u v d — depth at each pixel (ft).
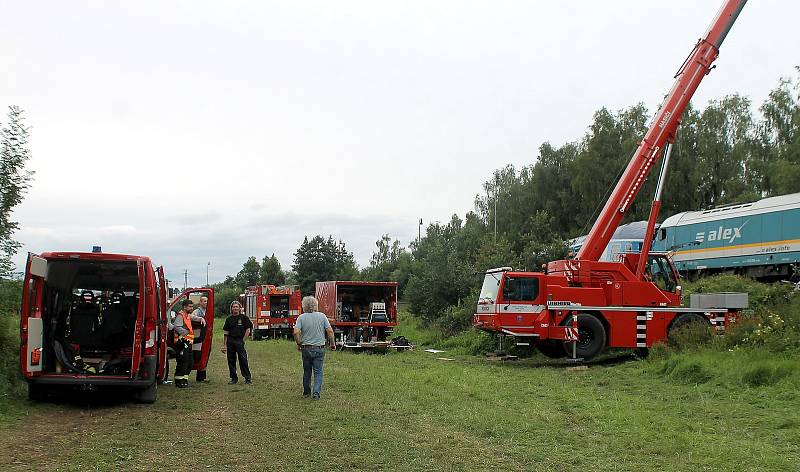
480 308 67.21
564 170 194.90
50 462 23.62
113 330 39.01
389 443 26.94
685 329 59.16
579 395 41.39
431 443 27.04
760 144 172.55
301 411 34.58
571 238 173.88
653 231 64.95
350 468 23.22
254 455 25.00
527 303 62.69
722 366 45.42
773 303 67.15
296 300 121.19
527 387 45.01
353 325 89.10
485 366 61.41
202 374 47.47
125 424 31.14
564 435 28.68
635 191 65.31
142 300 35.73
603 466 23.67
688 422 31.83
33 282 34.45
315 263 215.31
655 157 65.41
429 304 107.86
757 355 46.39
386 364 63.00
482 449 26.05
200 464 23.67
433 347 88.48
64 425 30.71
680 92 65.36
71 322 38.68
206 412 34.53
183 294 49.67
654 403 37.91
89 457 24.41
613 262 64.28
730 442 27.45
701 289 78.69
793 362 42.34
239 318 46.60
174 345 45.01
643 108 181.88
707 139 171.12
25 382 37.60
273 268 234.99
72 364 36.58
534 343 68.23
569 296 62.44
